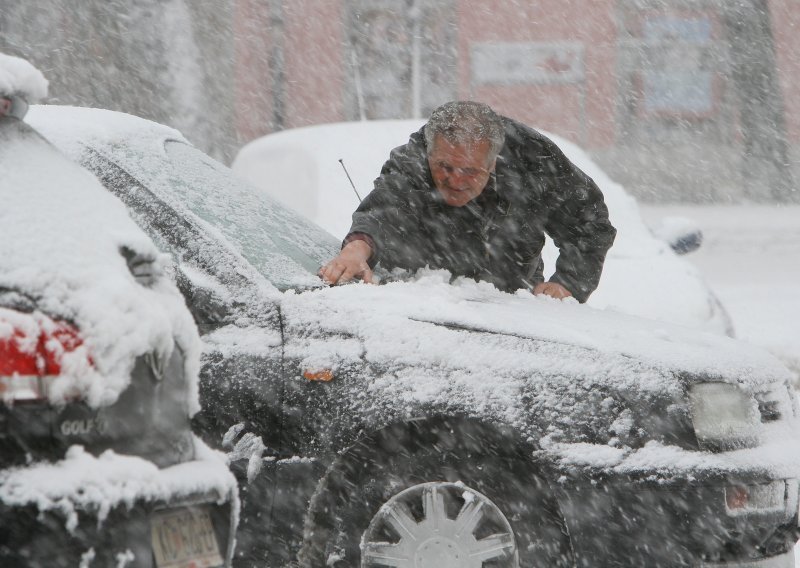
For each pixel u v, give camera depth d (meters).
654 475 12.32
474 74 81.50
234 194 15.15
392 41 76.56
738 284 53.25
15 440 8.72
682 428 12.54
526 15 82.62
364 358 12.68
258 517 12.57
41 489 8.61
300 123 75.12
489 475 12.79
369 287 13.57
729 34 86.94
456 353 12.72
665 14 85.62
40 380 8.81
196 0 68.75
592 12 84.31
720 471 12.38
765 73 87.25
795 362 31.48
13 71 10.09
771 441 13.14
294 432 12.61
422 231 16.09
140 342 9.30
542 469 12.38
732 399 12.91
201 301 12.98
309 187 25.61
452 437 12.74
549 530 12.70
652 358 12.88
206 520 10.02
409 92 76.75
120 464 9.03
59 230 9.34
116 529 8.84
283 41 74.88
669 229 26.80
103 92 61.62
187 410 10.16
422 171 16.03
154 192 13.85
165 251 13.33
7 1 58.34
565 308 14.80
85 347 8.98
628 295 23.12
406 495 12.76
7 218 9.23
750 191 87.31
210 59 69.56
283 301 13.06
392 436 12.76
